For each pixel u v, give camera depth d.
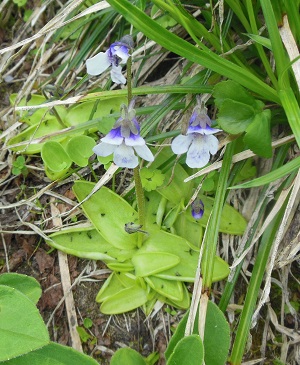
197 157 0.14
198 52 0.14
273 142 0.16
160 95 0.19
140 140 0.13
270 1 0.14
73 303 0.17
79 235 0.17
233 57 0.17
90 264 0.17
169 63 0.21
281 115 0.17
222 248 0.18
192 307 0.14
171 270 0.16
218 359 0.14
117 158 0.13
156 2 0.15
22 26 0.22
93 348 0.16
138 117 0.19
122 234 0.16
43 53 0.20
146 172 0.17
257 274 0.16
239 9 0.16
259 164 0.18
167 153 0.18
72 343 0.16
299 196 0.17
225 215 0.17
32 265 0.17
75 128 0.17
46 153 0.17
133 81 0.19
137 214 0.17
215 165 0.16
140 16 0.14
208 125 0.14
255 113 0.15
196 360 0.12
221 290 0.17
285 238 0.17
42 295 0.17
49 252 0.17
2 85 0.21
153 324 0.17
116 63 0.13
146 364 0.15
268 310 0.17
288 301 0.17
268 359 0.17
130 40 0.13
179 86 0.16
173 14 0.15
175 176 0.17
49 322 0.16
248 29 0.16
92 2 0.20
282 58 0.14
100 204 0.17
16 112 0.20
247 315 0.15
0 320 0.12
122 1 0.13
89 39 0.20
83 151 0.17
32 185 0.19
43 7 0.21
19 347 0.12
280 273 0.17
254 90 0.15
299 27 0.15
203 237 0.16
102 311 0.16
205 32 0.16
